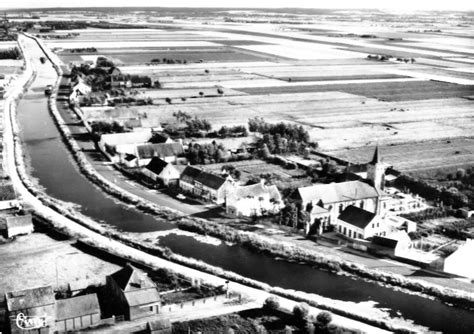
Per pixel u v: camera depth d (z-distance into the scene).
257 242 154.50
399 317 120.50
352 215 162.25
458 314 122.38
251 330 112.12
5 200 172.62
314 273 140.38
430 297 129.38
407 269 143.62
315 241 160.50
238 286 130.75
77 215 172.12
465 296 127.75
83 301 113.44
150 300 117.06
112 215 175.50
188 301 123.06
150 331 108.44
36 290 110.62
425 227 169.88
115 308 119.12
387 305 125.44
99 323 113.44
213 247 154.12
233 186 185.88
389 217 170.88
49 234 157.25
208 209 182.25
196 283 130.50
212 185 188.75
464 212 179.12
